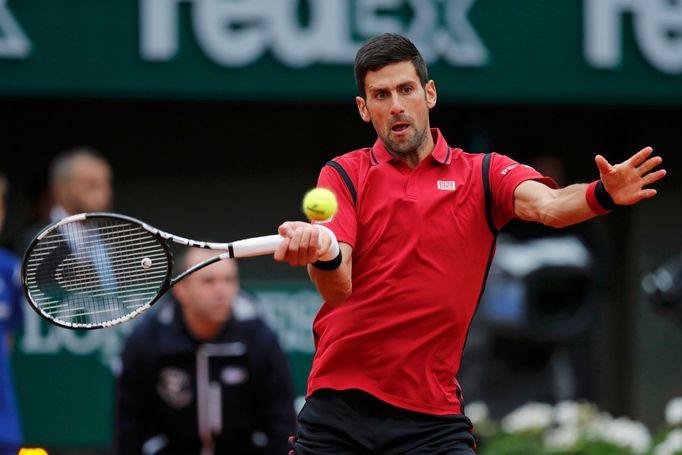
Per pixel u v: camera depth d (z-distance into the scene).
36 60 31.00
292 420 21.86
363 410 15.24
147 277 15.72
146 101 34.28
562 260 32.03
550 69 32.22
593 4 32.22
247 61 31.27
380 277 15.04
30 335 32.09
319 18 31.33
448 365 15.27
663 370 36.16
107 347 32.41
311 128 35.09
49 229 14.86
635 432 25.78
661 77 32.50
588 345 33.34
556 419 28.61
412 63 15.03
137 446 21.97
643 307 36.12
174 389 21.73
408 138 14.98
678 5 32.31
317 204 13.88
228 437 21.98
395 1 31.53
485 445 27.38
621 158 36.97
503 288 32.19
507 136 36.97
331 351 15.32
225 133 34.72
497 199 15.15
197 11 31.12
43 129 34.06
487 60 32.00
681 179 36.28
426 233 14.97
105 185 26.66
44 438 32.09
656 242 36.25
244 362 21.75
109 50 31.11
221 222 34.78
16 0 30.91
